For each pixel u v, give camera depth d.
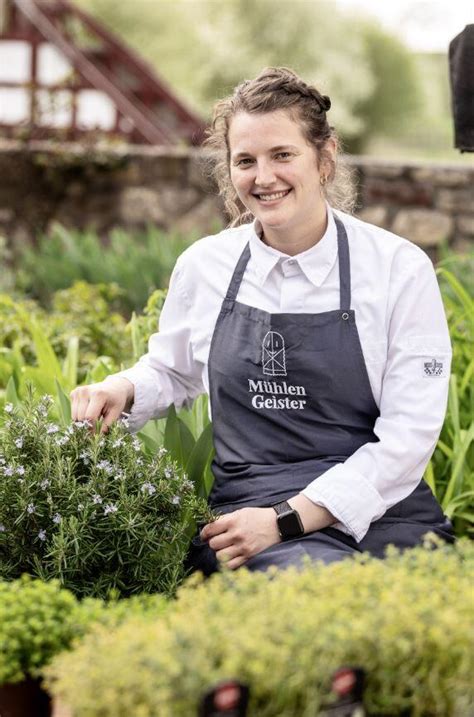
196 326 2.82
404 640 1.73
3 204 9.79
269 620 1.76
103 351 4.88
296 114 2.61
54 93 10.38
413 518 2.64
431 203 8.94
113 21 36.50
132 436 2.70
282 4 33.81
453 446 3.47
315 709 1.65
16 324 4.59
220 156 3.02
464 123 3.57
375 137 35.22
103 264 7.16
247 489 2.61
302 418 2.62
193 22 36.19
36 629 2.02
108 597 2.48
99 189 9.70
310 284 2.65
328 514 2.51
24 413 2.69
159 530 2.53
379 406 2.66
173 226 9.57
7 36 11.75
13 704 2.03
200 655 1.66
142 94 13.00
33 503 2.50
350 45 33.88
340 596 1.86
